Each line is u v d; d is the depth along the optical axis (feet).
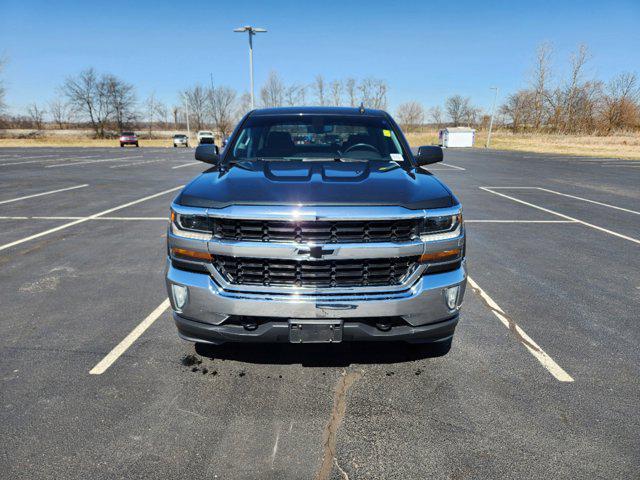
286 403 8.80
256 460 7.29
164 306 13.53
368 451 7.52
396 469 7.12
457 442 7.75
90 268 17.12
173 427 8.08
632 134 213.66
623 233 24.20
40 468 7.07
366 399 8.96
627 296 14.74
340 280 8.41
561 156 102.58
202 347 11.01
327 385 9.43
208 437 7.83
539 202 34.83
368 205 8.31
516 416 8.46
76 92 236.43
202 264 8.54
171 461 7.25
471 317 12.94
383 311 8.34
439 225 8.66
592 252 20.16
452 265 8.87
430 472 7.06
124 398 8.94
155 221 25.70
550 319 12.89
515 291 15.10
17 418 8.27
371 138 12.55
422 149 12.40
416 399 8.98
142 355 10.63
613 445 7.69
